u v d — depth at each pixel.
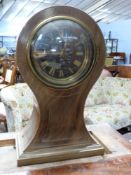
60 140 0.85
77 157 0.83
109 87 2.85
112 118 2.20
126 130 2.49
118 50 10.37
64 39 0.79
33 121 0.91
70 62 0.81
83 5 7.70
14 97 1.92
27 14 8.77
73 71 0.82
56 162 0.80
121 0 7.18
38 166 0.77
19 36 0.75
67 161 0.81
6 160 0.80
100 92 2.77
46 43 0.77
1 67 4.13
